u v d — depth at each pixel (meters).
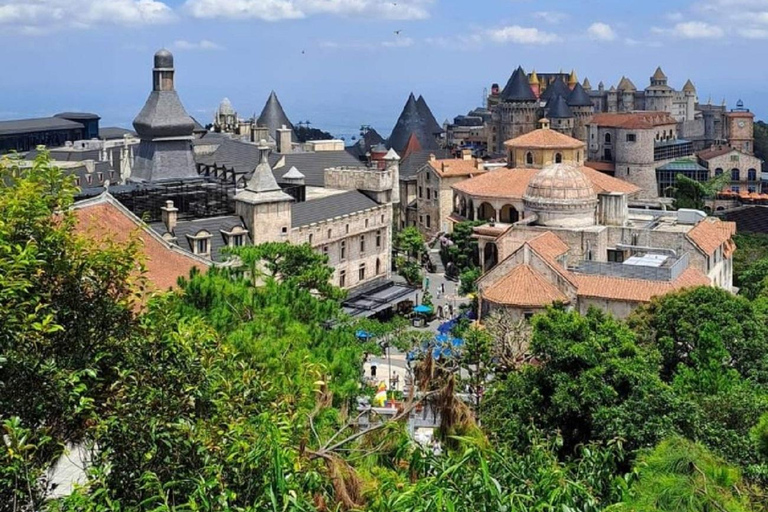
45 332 30.64
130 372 31.34
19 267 30.95
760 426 47.19
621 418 63.88
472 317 137.25
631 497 32.75
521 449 63.09
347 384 44.41
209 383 32.97
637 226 147.00
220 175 186.50
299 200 159.00
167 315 35.06
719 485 34.00
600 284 116.38
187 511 27.80
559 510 29.19
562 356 68.06
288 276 85.19
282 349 46.69
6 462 27.28
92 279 33.78
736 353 89.56
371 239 163.38
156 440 29.55
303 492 29.62
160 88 155.38
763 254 180.62
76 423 31.88
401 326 116.44
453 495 28.27
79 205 80.06
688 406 64.62
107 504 27.33
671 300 94.75
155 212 133.12
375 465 35.25
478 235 166.00
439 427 38.34
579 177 142.12
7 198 34.16
